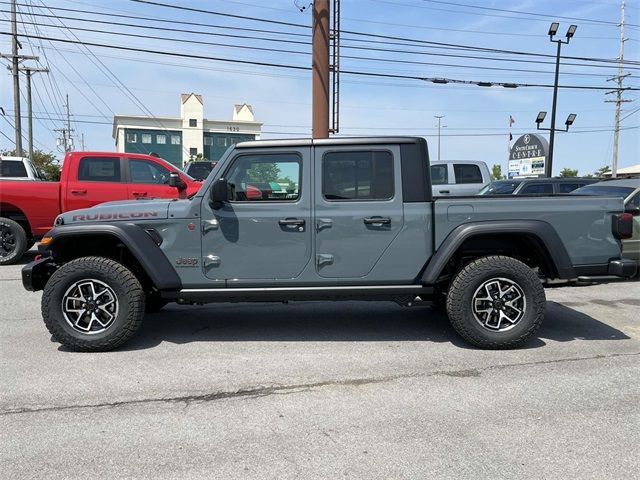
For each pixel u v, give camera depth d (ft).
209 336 18.66
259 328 19.66
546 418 12.27
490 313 17.01
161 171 34.71
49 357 16.39
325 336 18.70
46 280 17.72
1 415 12.39
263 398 13.42
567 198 17.10
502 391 13.83
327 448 10.89
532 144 83.46
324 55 47.37
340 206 16.97
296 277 17.10
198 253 16.99
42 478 9.80
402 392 13.76
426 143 17.20
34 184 32.37
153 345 17.62
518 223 16.65
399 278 17.15
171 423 12.03
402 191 17.03
